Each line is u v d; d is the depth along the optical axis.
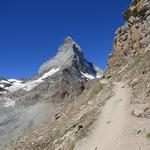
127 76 54.72
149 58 52.78
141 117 36.09
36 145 54.94
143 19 67.38
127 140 32.81
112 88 53.22
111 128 37.72
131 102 41.56
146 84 43.22
